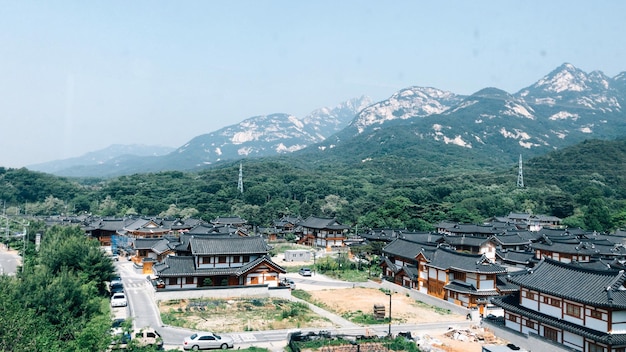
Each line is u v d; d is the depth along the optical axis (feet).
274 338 166.20
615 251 337.93
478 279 222.69
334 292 265.75
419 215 532.73
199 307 206.39
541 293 166.61
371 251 350.23
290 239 501.97
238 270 239.71
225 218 506.89
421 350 160.35
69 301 141.69
